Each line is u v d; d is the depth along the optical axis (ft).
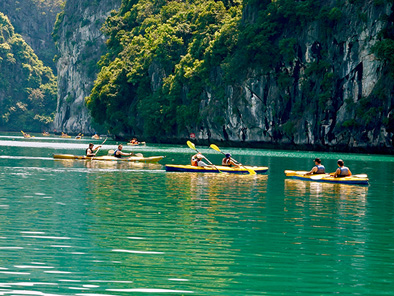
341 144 284.61
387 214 74.08
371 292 40.32
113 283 41.11
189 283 41.47
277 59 312.29
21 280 41.24
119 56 458.91
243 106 330.34
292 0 304.30
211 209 74.38
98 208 72.84
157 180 111.75
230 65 328.29
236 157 209.67
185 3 459.32
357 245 54.65
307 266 46.60
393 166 173.47
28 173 119.03
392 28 266.57
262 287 40.91
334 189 102.58
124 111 438.40
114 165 149.07
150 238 55.47
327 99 289.53
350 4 283.79
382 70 268.62
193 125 368.07
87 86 643.86
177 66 383.24
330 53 291.38
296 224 64.85
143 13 489.67
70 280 41.55
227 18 367.45
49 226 59.93
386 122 262.67
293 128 304.91
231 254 49.93
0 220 62.44
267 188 101.55
